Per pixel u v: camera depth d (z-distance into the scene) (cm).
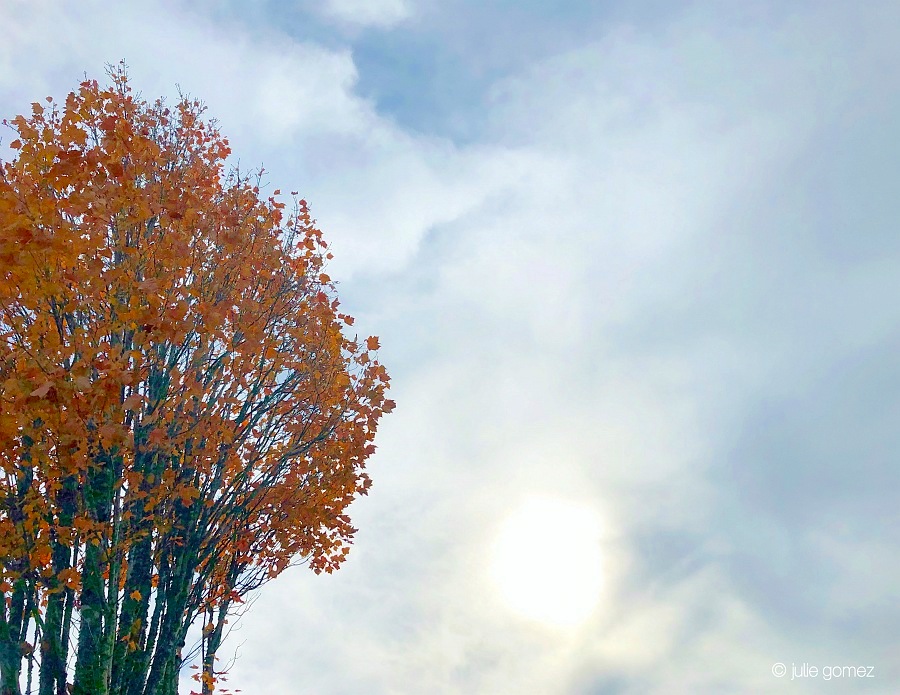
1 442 766
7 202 779
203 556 1152
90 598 877
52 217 797
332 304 1291
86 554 896
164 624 1025
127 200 864
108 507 893
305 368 1205
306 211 1298
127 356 841
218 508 1097
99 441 845
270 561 1299
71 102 940
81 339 805
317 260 1294
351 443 1268
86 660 855
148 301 825
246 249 1124
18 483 859
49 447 808
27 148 870
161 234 940
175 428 986
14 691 838
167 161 1022
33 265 771
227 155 1275
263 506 1227
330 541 1301
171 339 849
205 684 1308
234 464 1130
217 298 1036
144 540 1026
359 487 1291
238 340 1045
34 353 777
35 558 845
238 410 1120
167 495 980
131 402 833
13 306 808
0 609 849
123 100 1042
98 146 927
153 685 993
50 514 862
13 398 761
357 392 1283
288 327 1191
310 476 1253
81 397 775
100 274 816
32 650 872
